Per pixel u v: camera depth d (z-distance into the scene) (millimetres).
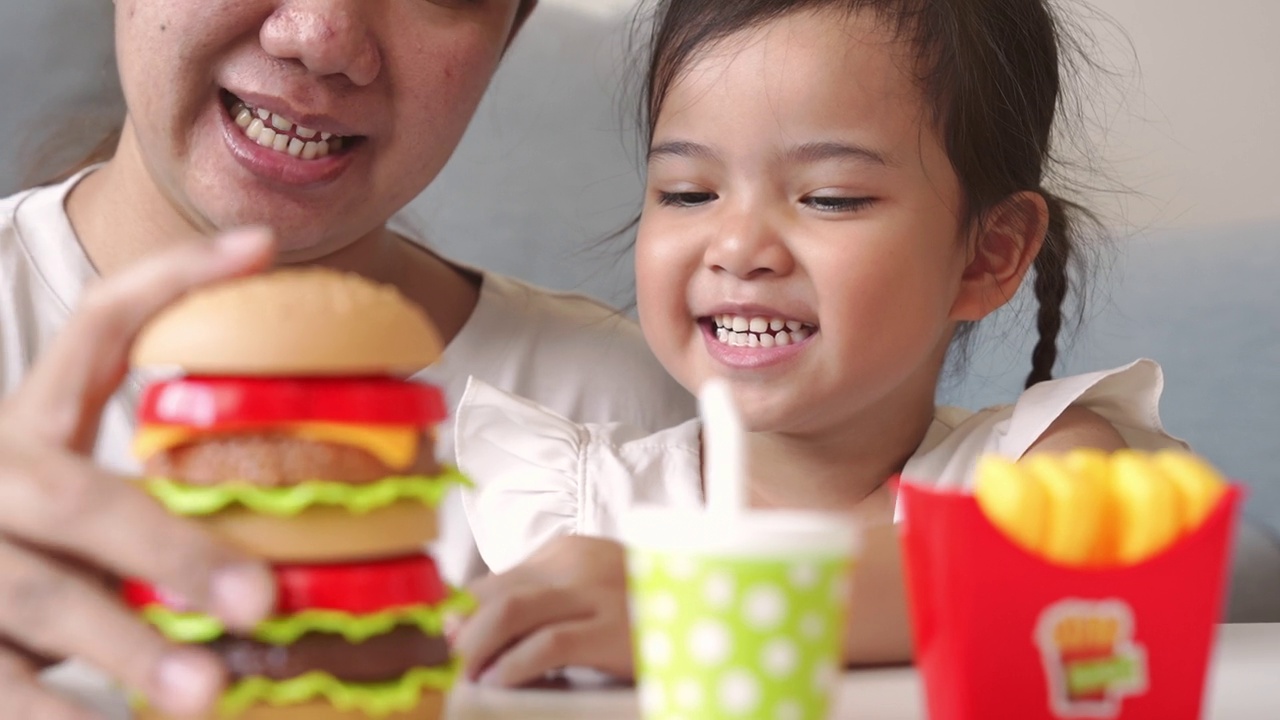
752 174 1393
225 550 585
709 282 1413
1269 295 2301
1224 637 1000
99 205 1588
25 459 601
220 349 596
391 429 624
